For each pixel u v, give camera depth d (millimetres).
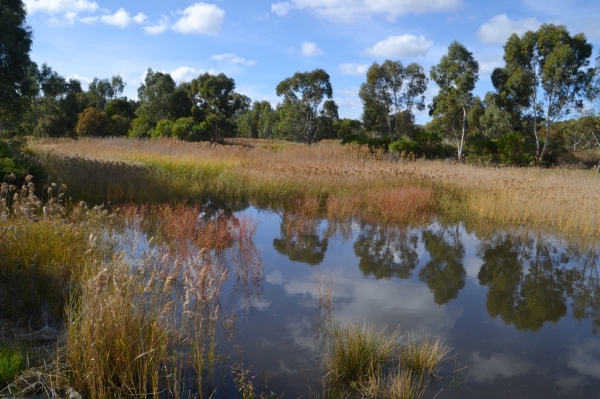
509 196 12648
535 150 32625
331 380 4371
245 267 7617
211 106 54250
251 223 10867
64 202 10453
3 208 7086
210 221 10258
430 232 10844
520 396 4238
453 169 18750
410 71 46188
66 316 5012
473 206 12734
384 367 4605
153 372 3939
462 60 34719
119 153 20297
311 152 22672
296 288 6848
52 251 6273
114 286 4688
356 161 20859
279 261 8234
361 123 58594
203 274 4969
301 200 12938
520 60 33938
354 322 5676
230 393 4094
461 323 5855
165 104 48219
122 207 10852
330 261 8328
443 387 4348
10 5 15922
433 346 5035
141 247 8078
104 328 4000
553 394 4301
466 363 4836
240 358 4719
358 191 14039
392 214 11898
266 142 51531
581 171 24203
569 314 6320
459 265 8391
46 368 3867
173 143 24266
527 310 6406
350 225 11281
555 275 7973
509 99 35469
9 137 14539
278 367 4570
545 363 4906
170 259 7137
